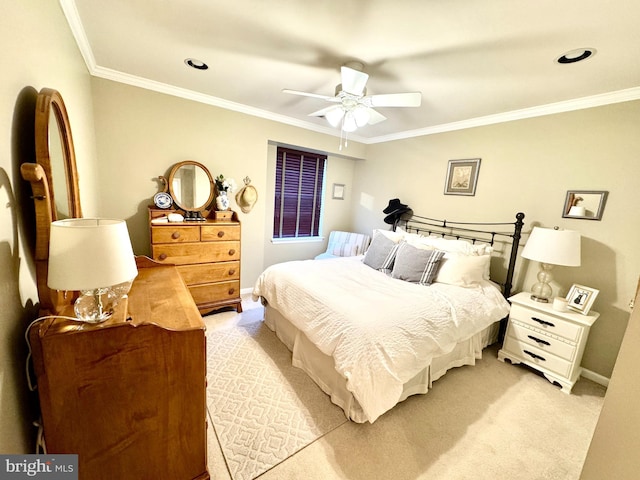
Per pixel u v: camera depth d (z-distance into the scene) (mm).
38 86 1096
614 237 2129
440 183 3352
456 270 2500
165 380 1077
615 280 2133
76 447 987
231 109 3115
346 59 1888
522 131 2617
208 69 2236
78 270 879
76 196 1450
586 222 2260
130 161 2641
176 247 2625
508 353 2408
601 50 1562
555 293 2434
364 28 1533
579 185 2293
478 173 2963
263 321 2896
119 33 1748
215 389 1883
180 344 1072
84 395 961
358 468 1381
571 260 2086
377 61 1882
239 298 3076
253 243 3605
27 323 994
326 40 1678
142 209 2764
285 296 2252
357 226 4691
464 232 3123
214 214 3086
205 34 1715
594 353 2230
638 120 1998
